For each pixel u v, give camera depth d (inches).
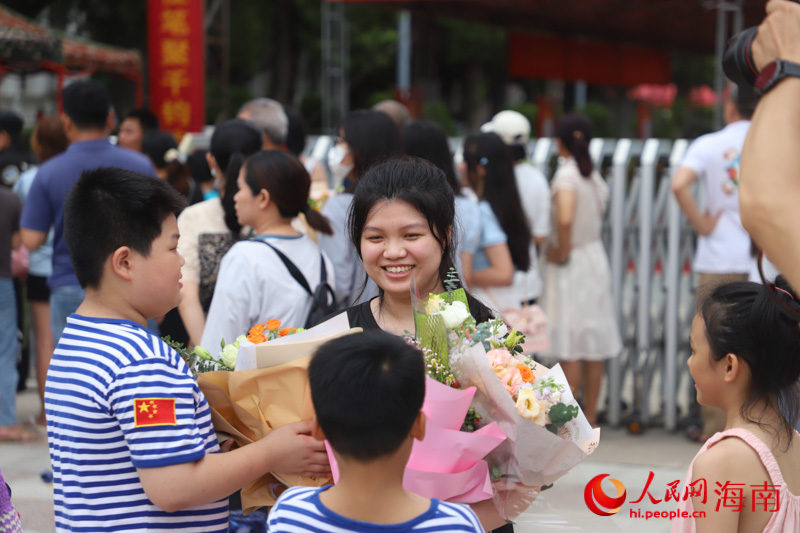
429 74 1195.9
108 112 174.6
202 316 138.0
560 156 209.0
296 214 129.2
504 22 724.7
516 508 79.3
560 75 860.0
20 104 808.3
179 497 70.4
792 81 44.1
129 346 72.7
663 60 957.2
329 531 62.0
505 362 77.9
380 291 92.8
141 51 756.0
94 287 76.9
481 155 174.1
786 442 80.5
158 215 76.7
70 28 772.6
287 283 122.6
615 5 665.6
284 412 78.8
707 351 83.5
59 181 170.1
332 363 62.9
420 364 63.8
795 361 79.6
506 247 173.3
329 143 236.5
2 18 452.8
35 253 211.9
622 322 218.4
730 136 189.3
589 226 203.6
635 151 218.8
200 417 75.6
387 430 61.4
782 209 42.4
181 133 474.0
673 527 83.2
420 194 86.9
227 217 138.3
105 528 72.1
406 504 63.3
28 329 255.1
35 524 152.7
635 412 217.2
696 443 205.3
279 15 922.1
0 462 188.7
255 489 82.2
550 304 206.2
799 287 42.0
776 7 45.6
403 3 626.5
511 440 75.1
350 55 1019.3
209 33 641.6
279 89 948.6
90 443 71.9
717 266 192.1
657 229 215.5
